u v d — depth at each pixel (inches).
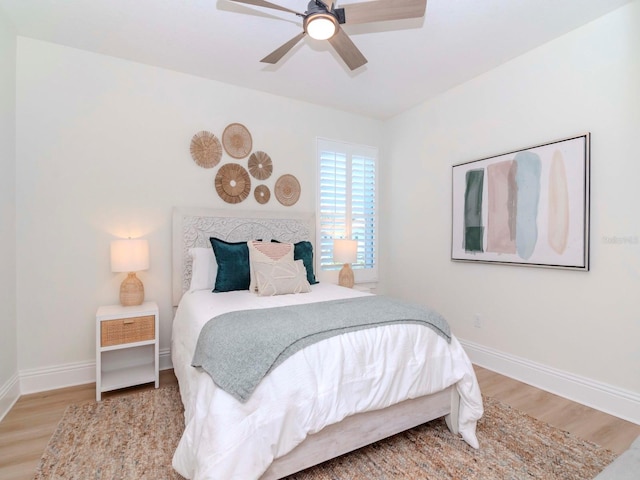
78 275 103.8
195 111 121.2
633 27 81.9
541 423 81.1
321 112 149.2
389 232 165.3
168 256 117.3
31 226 97.7
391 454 69.0
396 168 160.4
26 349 97.1
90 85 105.1
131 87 110.9
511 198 109.0
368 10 66.8
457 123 129.0
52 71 100.2
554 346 98.7
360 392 61.6
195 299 97.9
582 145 90.9
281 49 80.0
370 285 165.0
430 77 121.5
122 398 93.6
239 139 129.2
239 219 128.2
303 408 55.7
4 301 87.5
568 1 81.2
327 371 59.3
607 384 87.1
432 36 95.7
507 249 110.5
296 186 142.6
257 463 50.3
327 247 150.4
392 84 127.2
